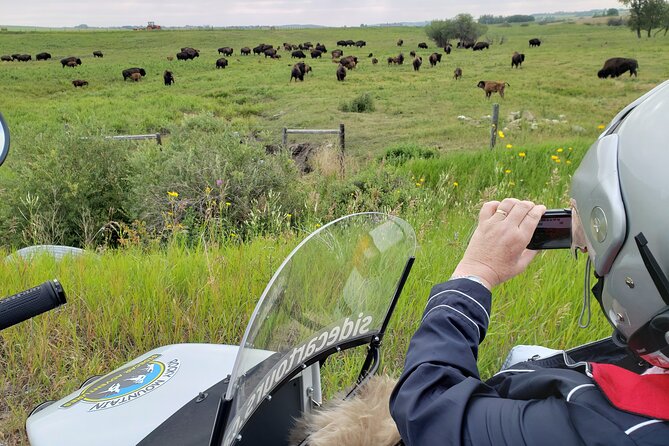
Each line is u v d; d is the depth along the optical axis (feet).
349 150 71.82
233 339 11.36
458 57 240.94
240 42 350.23
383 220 5.14
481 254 3.91
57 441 4.98
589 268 3.84
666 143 3.10
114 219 28.37
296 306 4.50
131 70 180.96
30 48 299.17
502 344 10.55
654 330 2.97
